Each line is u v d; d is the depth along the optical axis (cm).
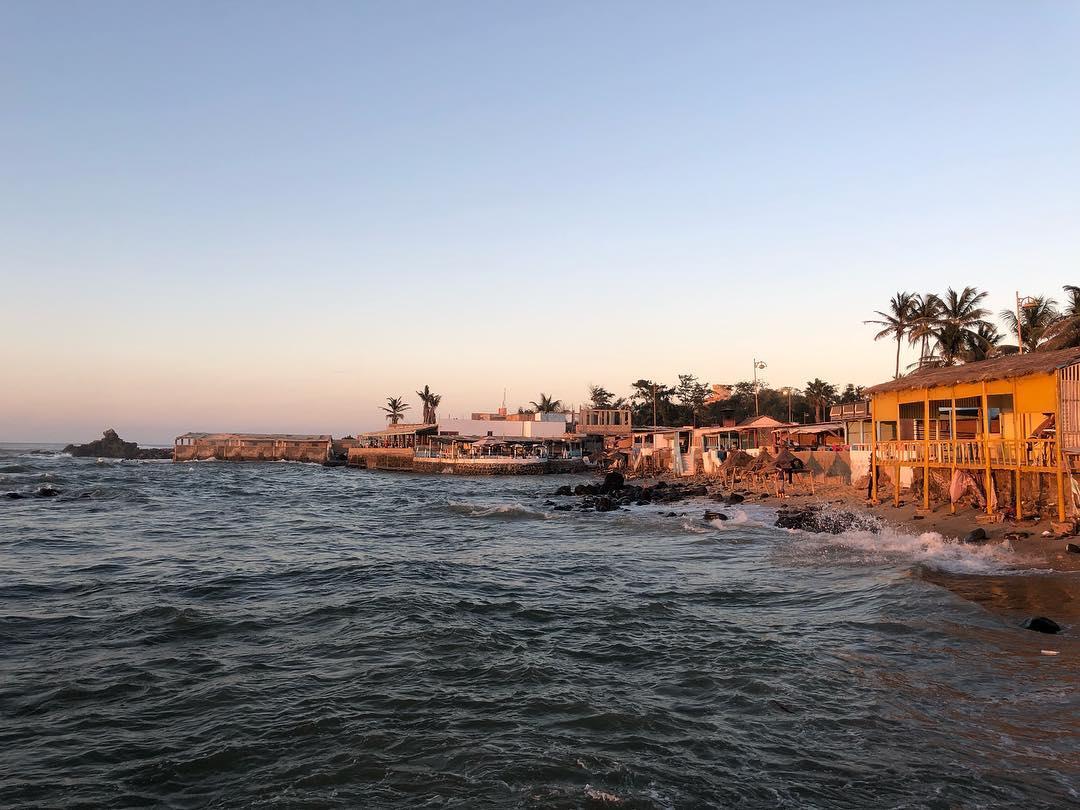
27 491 5741
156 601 1877
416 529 3612
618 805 838
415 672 1312
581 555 2725
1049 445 2412
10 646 1471
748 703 1151
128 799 868
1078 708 1084
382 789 882
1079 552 2059
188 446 14012
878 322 6412
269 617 1711
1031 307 5188
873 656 1362
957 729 1030
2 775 925
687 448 7375
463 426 11025
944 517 2844
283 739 1028
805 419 10150
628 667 1348
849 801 844
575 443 10125
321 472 10388
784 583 2081
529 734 1038
